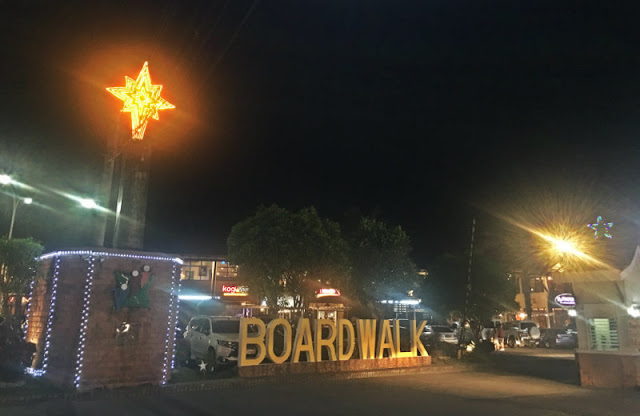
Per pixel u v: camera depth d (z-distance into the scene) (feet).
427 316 113.39
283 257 64.18
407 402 35.40
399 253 84.89
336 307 89.76
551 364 68.03
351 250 83.25
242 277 67.00
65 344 35.86
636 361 42.55
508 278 87.92
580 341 46.57
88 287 35.94
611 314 44.93
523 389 42.73
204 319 55.21
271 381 43.68
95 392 34.17
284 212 68.28
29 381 36.14
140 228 41.01
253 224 68.33
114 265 37.42
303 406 33.14
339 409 32.30
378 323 57.41
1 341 36.78
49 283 39.19
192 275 135.03
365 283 83.87
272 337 46.78
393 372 53.16
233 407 32.19
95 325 35.83
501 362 68.90
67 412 29.48
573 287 48.11
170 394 36.65
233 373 44.80
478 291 80.23
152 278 39.06
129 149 41.65
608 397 38.47
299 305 68.44
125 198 40.86
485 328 102.06
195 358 53.26
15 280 39.65
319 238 67.26
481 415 30.83
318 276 67.46
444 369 58.18
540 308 163.73
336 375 48.49
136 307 37.78
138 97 37.22
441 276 83.61
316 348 49.34
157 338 39.04
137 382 37.29
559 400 36.81
